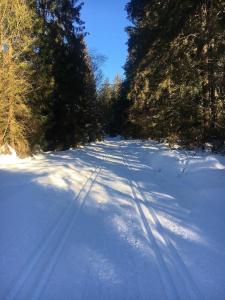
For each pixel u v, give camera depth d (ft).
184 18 63.10
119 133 250.37
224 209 32.96
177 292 18.19
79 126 115.55
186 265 21.43
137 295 17.84
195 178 45.09
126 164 67.26
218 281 19.48
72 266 21.06
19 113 70.33
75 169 57.88
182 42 64.03
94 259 22.12
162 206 34.45
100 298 17.52
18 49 69.51
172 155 62.64
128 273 20.29
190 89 62.95
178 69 66.28
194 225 28.84
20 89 68.59
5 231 26.76
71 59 99.40
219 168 47.09
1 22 67.41
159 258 22.38
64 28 99.60
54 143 96.58
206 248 24.14
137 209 33.35
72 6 100.94
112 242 24.97
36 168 56.65
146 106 99.55
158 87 74.02
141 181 47.52
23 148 71.36
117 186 43.98
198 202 35.88
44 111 85.20
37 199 35.99
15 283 18.75
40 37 78.28
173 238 25.88
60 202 35.40
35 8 83.51
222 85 59.06
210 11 58.70
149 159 72.43
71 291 18.12
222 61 57.67
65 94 96.63
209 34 58.44
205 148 64.18
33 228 27.48
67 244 24.44
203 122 61.98
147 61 79.10
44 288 18.33
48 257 22.22
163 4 68.13
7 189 40.83
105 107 269.85
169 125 73.97
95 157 80.64
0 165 61.41
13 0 68.28
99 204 35.12
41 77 77.51
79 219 30.14
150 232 27.07
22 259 21.85
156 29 79.00
